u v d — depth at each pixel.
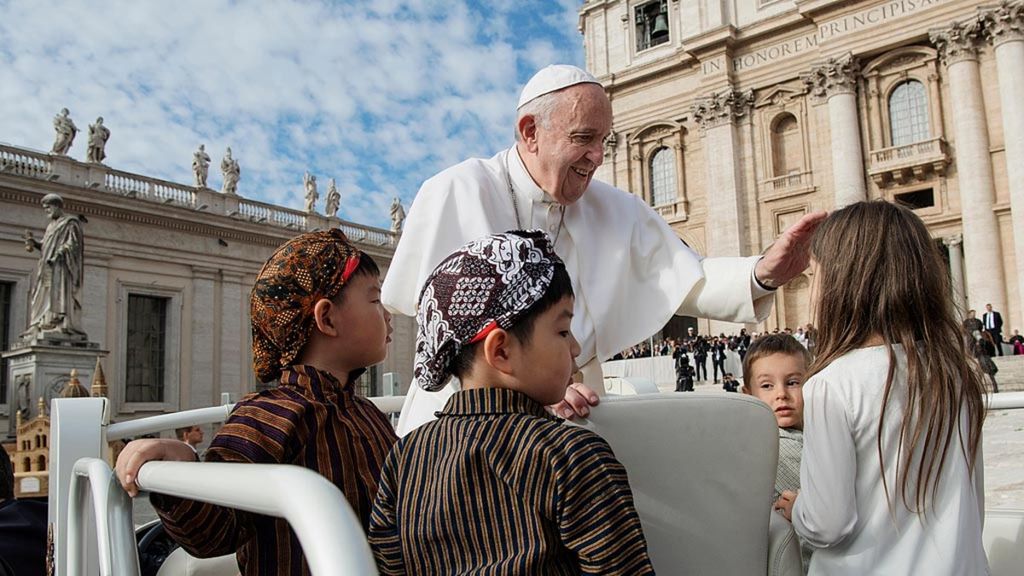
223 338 27.67
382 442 1.83
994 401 2.42
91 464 1.66
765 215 30.59
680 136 33.16
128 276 25.44
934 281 1.75
